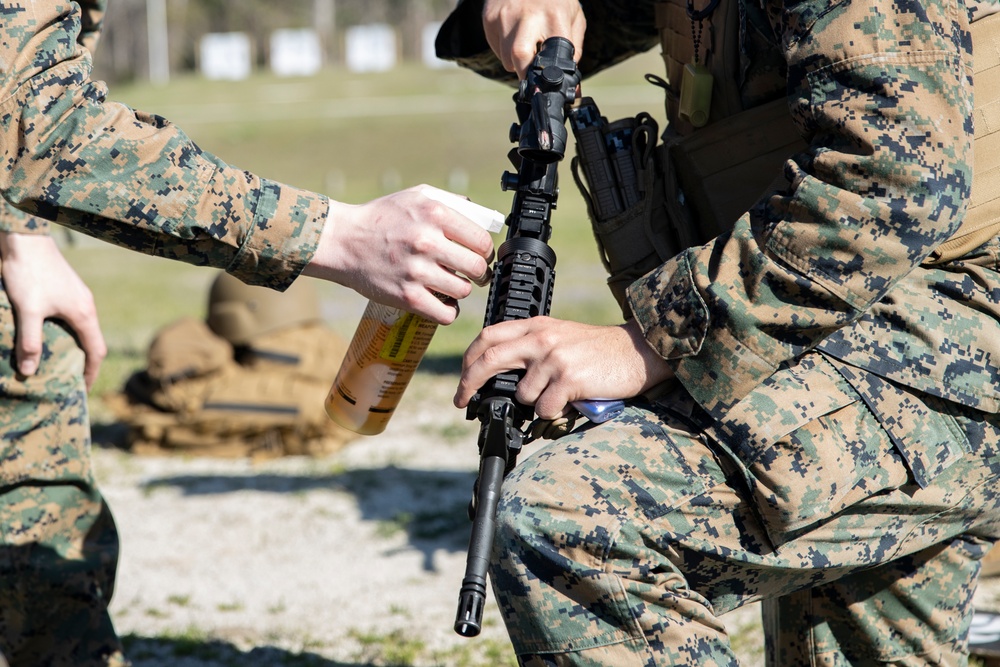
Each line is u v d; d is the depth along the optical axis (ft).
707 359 5.27
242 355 18.07
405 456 17.56
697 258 5.35
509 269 5.76
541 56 6.13
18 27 5.63
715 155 6.07
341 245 5.78
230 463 17.53
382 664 10.05
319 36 187.42
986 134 5.56
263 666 10.07
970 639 9.61
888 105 5.01
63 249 51.08
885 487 5.46
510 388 5.52
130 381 18.29
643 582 5.23
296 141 86.28
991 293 5.62
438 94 115.14
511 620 5.38
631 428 5.44
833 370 5.44
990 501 5.99
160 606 11.77
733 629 10.64
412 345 6.56
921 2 5.10
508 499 5.36
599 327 5.61
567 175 66.64
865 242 5.00
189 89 129.39
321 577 12.63
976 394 5.53
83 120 5.66
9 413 7.79
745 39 5.88
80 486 8.14
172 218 5.63
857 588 6.51
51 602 8.01
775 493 5.25
